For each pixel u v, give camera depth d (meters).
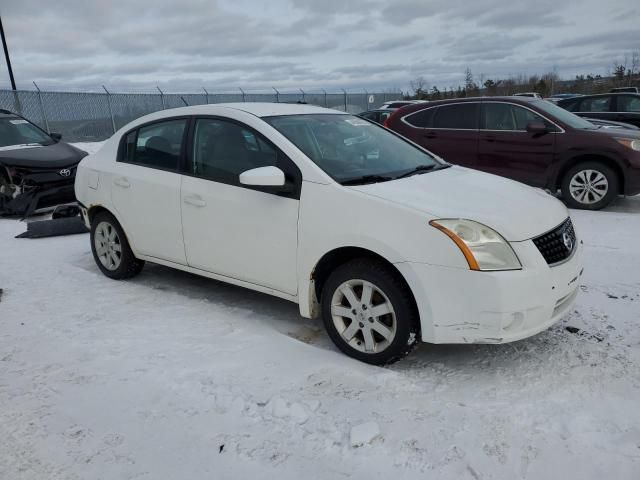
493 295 2.87
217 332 3.81
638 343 3.51
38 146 8.61
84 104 19.91
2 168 7.91
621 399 2.87
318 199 3.42
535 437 2.58
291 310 4.25
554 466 2.38
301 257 3.50
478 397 2.93
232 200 3.85
